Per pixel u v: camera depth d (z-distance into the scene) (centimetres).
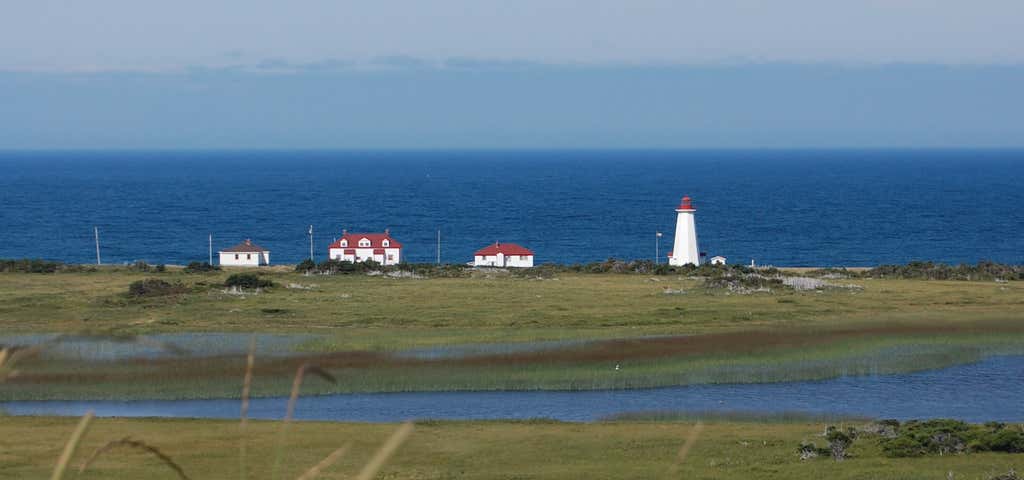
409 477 9169
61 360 13812
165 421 11519
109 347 14550
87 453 9662
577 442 10688
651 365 14850
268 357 14838
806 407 12738
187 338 16225
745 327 17475
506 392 13625
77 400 12519
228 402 12794
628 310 19875
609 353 15450
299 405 12725
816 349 15825
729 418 12150
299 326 17738
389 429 11219
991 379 14212
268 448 10069
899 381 14125
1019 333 16950
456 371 14375
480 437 10919
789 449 10244
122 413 12094
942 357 15412
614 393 13575
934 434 10319
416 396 13300
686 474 9188
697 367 14775
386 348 15750
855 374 14525
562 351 15575
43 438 10475
